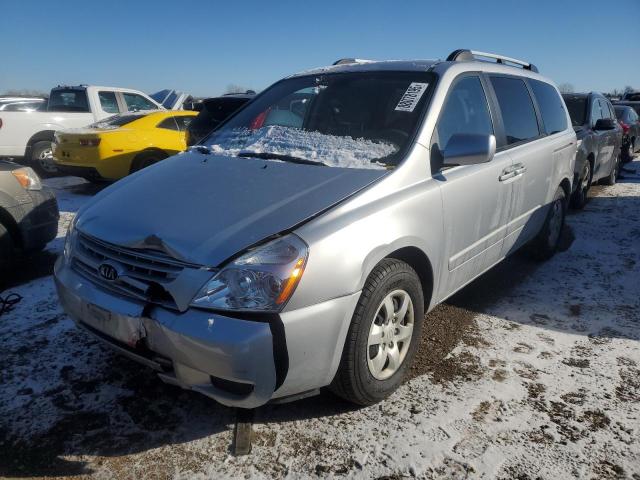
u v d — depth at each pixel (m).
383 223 2.47
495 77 3.83
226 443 2.41
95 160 7.80
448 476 2.21
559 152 4.55
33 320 3.58
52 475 2.21
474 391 2.82
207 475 2.21
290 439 2.43
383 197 2.58
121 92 11.12
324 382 2.33
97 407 2.64
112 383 2.85
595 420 2.58
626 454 2.35
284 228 2.25
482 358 3.16
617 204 7.64
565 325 3.62
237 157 3.08
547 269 4.77
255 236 2.21
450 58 3.58
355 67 3.65
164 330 2.14
